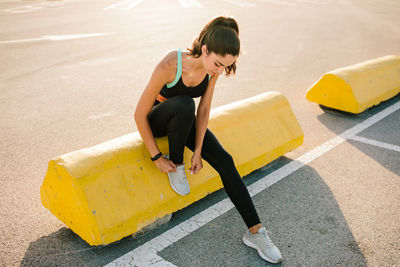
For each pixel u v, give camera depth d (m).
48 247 2.36
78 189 2.13
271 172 3.30
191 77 2.13
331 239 2.46
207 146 2.28
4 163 3.47
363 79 4.56
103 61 7.40
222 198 2.93
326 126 4.30
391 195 2.96
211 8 16.16
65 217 2.35
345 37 9.98
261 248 2.26
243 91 5.64
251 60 7.53
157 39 9.44
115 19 13.14
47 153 3.71
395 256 2.32
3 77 6.31
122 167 2.33
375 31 10.93
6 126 4.34
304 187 3.06
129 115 4.76
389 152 3.68
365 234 2.51
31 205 2.81
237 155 2.96
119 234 2.23
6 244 2.38
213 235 2.51
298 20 13.01
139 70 6.81
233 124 3.04
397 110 4.79
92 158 2.25
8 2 20.78
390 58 5.30
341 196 2.94
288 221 2.64
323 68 6.96
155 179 2.45
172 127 2.19
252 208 2.26
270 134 3.24
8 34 10.17
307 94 4.91
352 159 3.53
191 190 2.62
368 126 4.30
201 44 1.99
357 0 21.11
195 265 2.24
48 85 5.92
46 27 11.39
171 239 2.46
